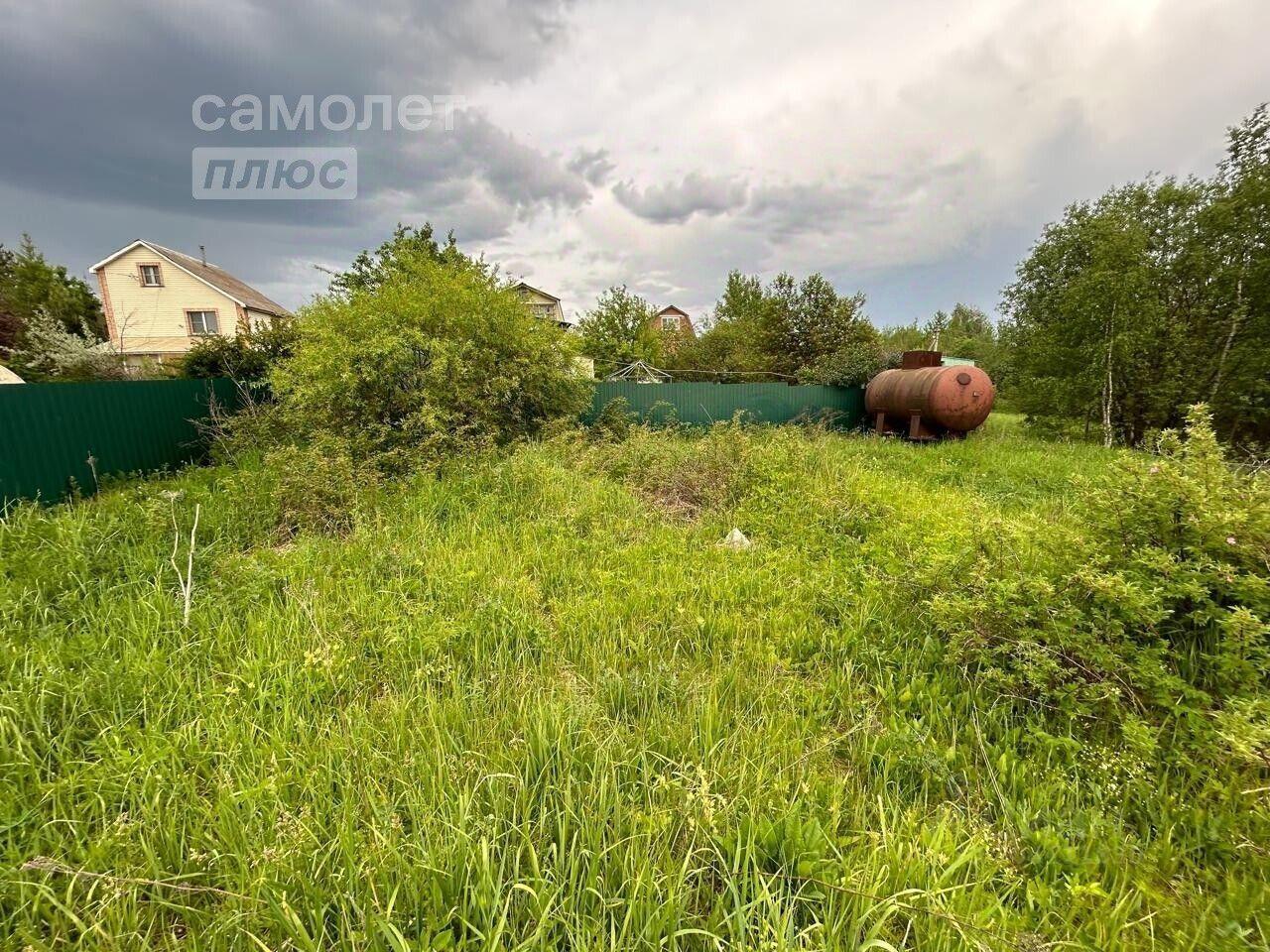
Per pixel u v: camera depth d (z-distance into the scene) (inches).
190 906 51.7
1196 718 71.0
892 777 72.9
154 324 860.0
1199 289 366.6
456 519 182.2
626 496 211.0
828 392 505.4
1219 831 60.9
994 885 57.4
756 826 59.5
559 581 137.3
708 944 49.6
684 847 59.7
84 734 77.6
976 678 91.3
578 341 344.8
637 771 70.7
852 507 188.1
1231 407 347.6
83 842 59.7
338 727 79.9
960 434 410.6
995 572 101.4
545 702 82.7
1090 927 51.3
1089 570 86.0
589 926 50.2
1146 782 67.7
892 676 93.7
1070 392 404.8
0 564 123.5
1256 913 51.4
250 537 162.7
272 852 55.2
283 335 413.1
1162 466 92.6
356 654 99.7
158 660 91.0
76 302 797.9
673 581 136.5
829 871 55.2
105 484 229.3
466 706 84.5
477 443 253.1
